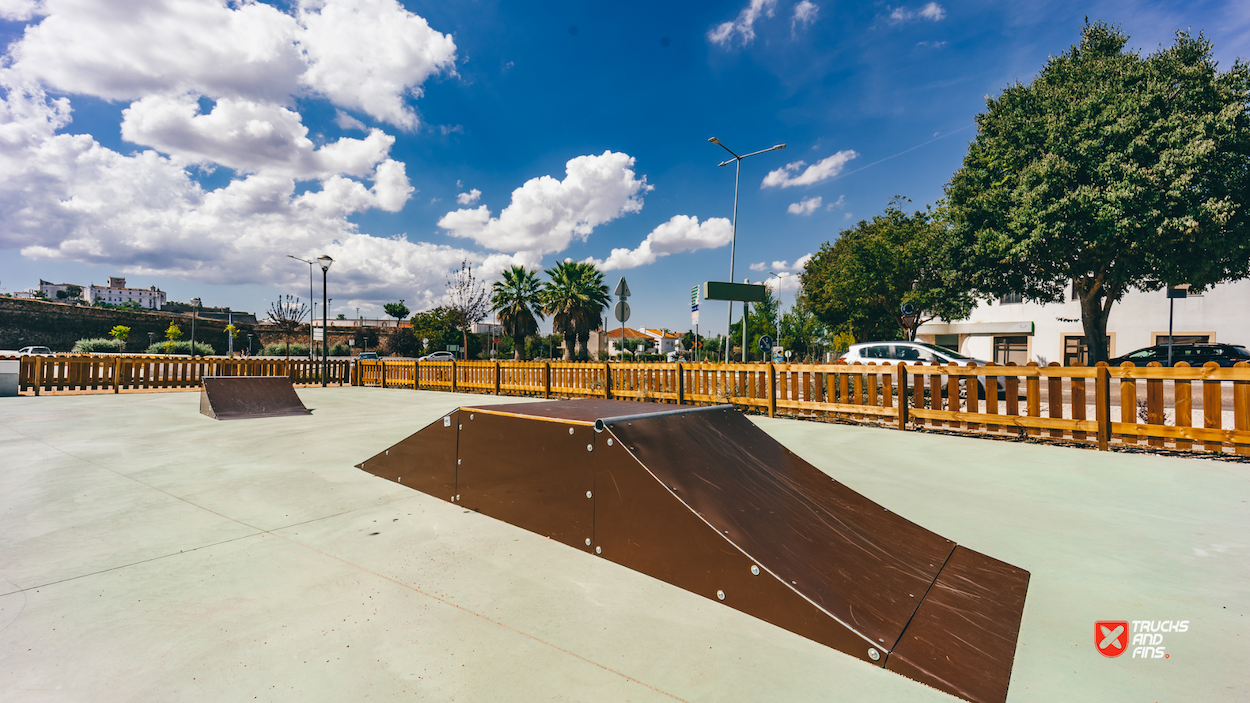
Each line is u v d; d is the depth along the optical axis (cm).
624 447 275
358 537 311
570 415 325
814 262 3186
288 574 259
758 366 901
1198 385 1360
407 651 191
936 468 493
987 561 270
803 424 779
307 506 371
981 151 1961
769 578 216
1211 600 233
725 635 204
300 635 202
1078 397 603
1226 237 1475
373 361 1870
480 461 359
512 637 201
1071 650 193
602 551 283
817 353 4738
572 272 3725
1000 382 1085
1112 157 1473
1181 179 1376
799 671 180
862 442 628
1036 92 1806
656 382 1066
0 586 243
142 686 169
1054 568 267
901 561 257
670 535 253
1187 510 363
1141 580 253
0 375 1188
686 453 308
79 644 194
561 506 306
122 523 333
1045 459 529
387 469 449
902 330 2917
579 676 176
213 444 609
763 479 319
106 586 244
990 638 199
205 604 227
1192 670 180
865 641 189
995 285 1969
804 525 271
